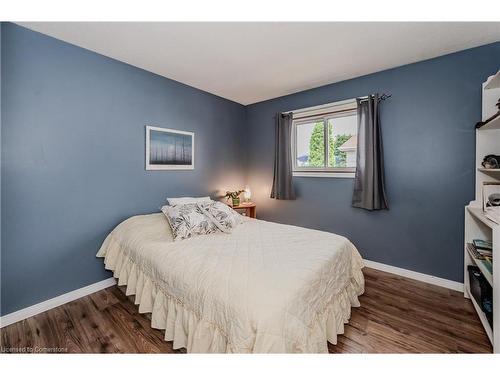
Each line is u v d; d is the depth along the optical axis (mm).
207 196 3332
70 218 2061
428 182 2377
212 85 3057
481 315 1683
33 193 1849
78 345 1503
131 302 2023
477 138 2027
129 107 2451
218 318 1164
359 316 1809
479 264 1689
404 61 2383
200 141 3232
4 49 1693
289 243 1858
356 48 2133
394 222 2596
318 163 3293
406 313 1846
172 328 1435
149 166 2623
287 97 3443
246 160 3986
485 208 1760
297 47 2105
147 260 1733
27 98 1802
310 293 1283
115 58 2316
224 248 1742
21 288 1802
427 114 2355
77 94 2076
